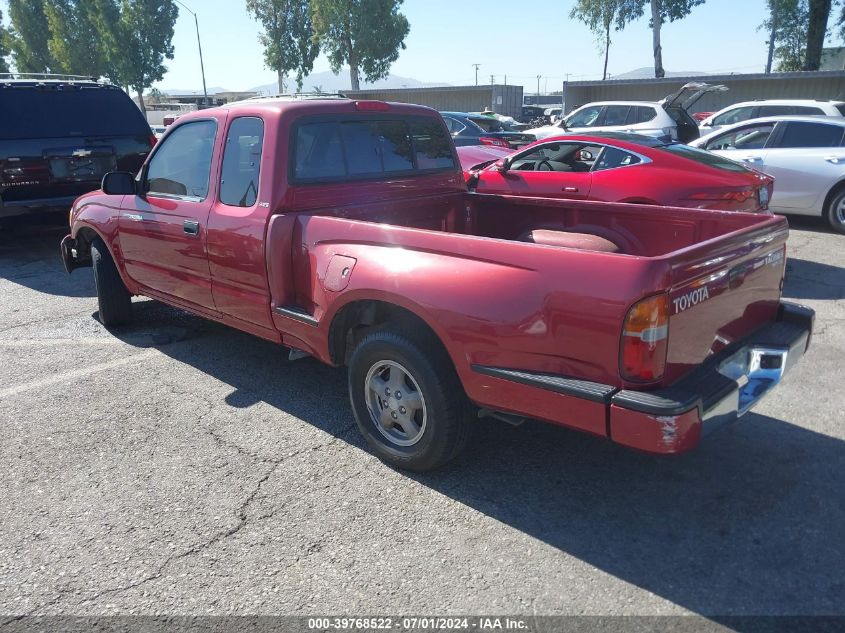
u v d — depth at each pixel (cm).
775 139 1004
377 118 445
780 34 3098
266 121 396
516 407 293
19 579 276
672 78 2495
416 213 465
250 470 356
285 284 392
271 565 282
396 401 345
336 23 4656
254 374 487
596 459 364
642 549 289
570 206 446
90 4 5425
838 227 964
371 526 307
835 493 329
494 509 320
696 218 389
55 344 553
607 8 4225
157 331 583
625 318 255
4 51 6162
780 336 328
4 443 387
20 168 785
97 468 360
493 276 291
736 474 346
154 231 484
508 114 3444
